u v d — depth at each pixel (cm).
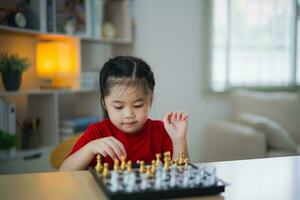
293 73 340
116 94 82
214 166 77
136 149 98
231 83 324
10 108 173
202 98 315
